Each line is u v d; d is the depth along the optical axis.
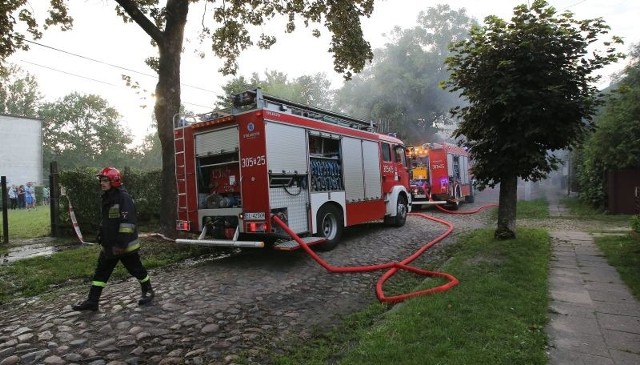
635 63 16.17
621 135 13.14
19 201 22.59
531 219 13.19
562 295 5.10
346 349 3.88
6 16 9.59
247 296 5.61
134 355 3.80
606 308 4.61
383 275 6.24
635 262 6.54
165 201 9.96
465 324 3.94
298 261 7.74
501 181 8.64
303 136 7.93
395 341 3.66
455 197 17.42
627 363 3.32
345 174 9.23
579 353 3.50
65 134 55.84
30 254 8.80
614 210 13.77
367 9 12.48
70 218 11.15
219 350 3.93
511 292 4.93
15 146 28.94
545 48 7.30
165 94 9.80
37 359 3.71
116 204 5.00
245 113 7.25
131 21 11.27
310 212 7.93
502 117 7.81
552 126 7.53
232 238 7.52
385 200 11.21
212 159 8.05
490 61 7.74
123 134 61.62
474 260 6.77
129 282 6.60
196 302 5.34
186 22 10.16
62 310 5.08
